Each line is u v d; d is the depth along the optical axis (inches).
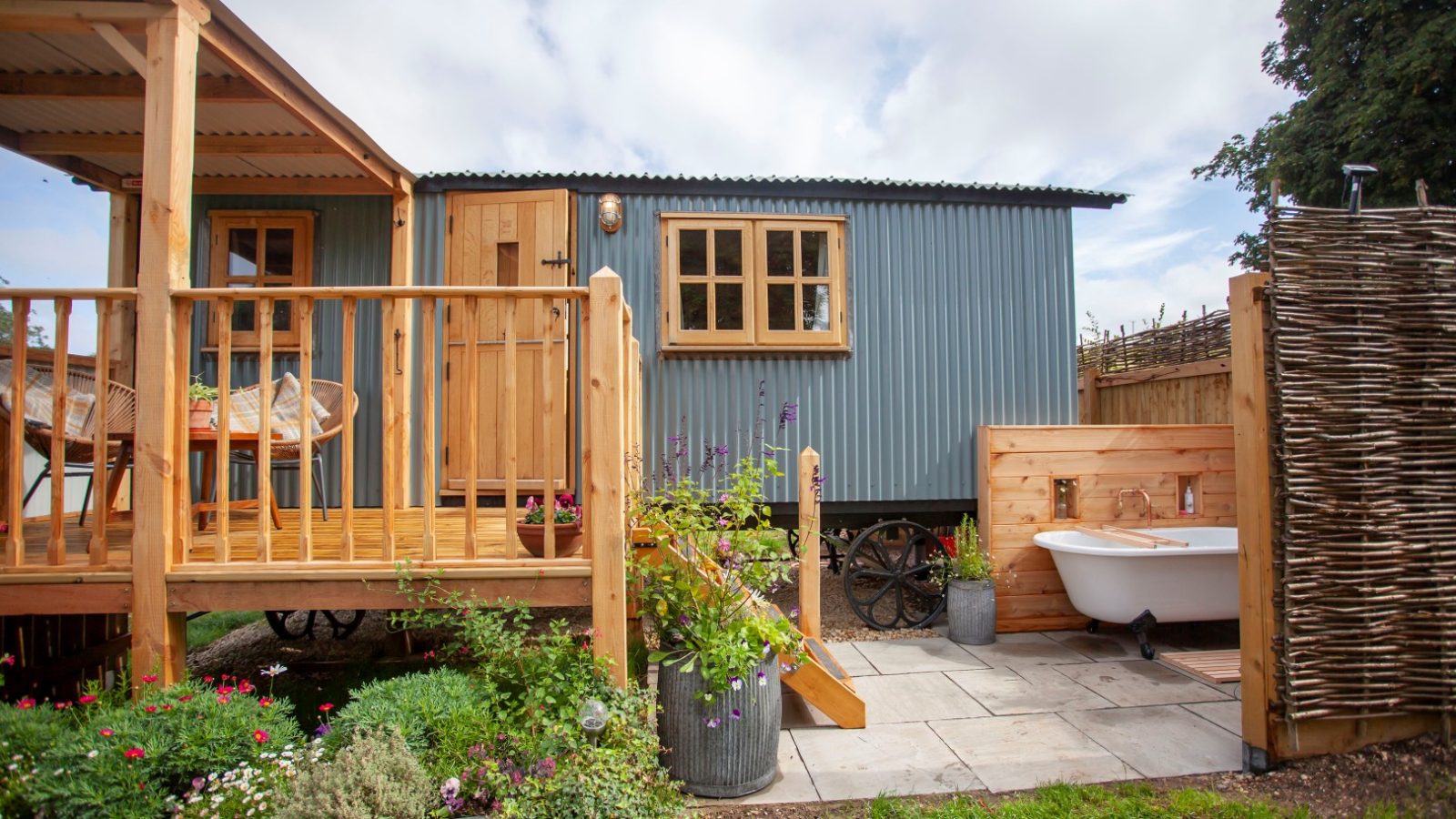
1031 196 210.1
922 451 203.9
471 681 103.8
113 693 101.5
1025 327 209.3
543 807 80.8
